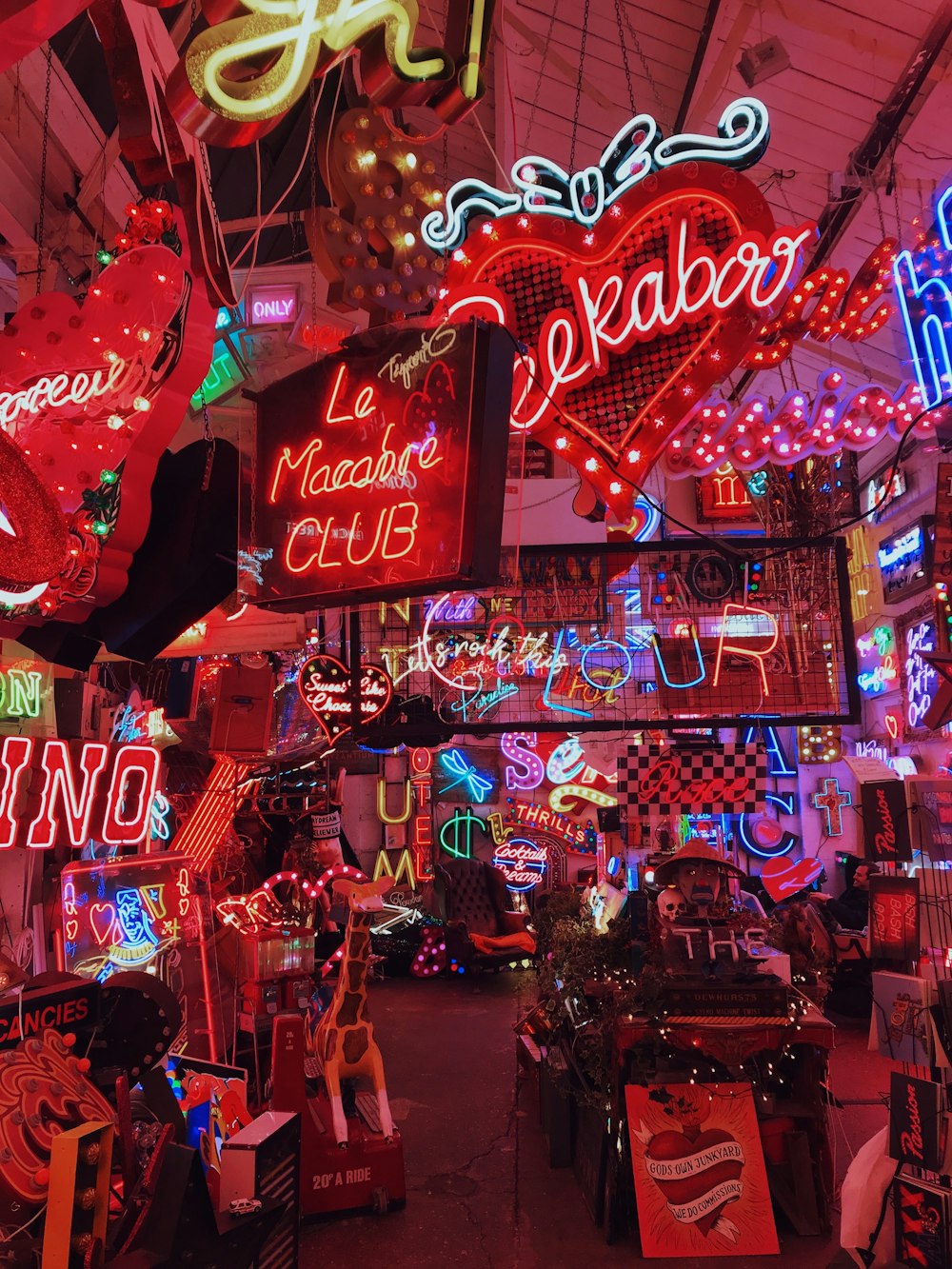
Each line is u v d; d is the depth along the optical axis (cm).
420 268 322
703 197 311
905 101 477
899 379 714
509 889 1080
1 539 209
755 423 386
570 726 520
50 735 453
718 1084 422
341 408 263
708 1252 394
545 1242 411
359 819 1134
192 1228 223
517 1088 599
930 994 310
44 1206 215
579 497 327
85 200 505
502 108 617
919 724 805
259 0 152
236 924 551
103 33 197
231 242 692
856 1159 336
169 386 249
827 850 1083
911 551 814
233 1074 351
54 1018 260
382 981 964
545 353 318
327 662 589
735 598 541
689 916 454
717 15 473
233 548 291
